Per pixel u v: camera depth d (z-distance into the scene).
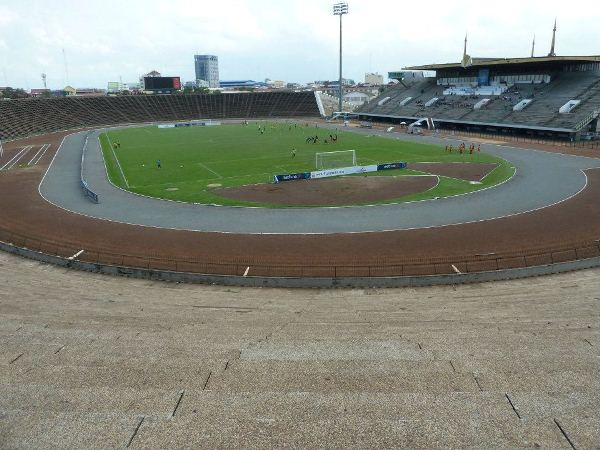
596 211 44.84
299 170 68.00
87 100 156.62
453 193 53.22
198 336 20.25
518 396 14.77
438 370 16.67
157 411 14.27
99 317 22.81
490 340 19.34
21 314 23.23
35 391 15.55
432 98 137.75
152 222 44.09
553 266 29.72
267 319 22.62
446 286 28.02
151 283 29.19
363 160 75.25
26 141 108.50
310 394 14.98
